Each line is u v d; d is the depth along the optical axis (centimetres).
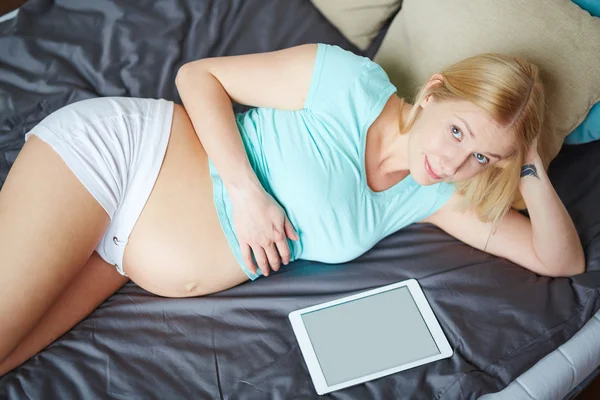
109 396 112
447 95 114
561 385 117
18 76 149
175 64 159
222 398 114
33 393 110
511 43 135
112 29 160
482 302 127
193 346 120
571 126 139
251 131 127
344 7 167
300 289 129
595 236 138
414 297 127
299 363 119
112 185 115
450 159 112
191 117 125
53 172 111
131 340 120
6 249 107
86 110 119
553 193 128
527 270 135
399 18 156
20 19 157
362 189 125
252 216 118
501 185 125
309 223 124
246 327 124
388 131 126
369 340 121
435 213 139
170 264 121
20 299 106
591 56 132
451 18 141
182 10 165
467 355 121
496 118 108
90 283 126
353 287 130
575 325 125
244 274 128
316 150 122
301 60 122
